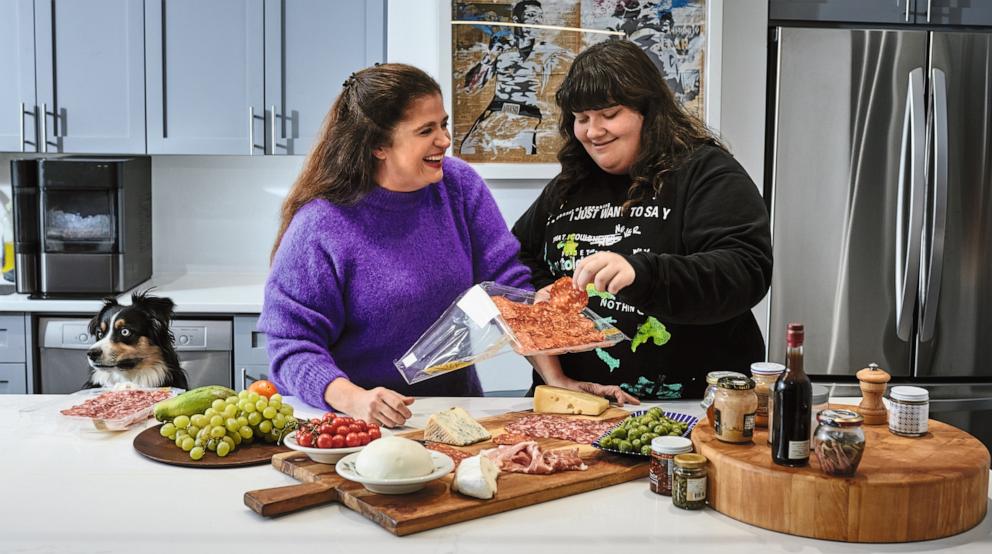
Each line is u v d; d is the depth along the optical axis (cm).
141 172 398
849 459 140
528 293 207
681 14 331
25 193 365
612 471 164
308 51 379
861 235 350
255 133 380
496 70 331
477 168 334
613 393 211
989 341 358
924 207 346
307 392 199
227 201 425
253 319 360
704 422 170
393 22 335
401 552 138
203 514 151
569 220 225
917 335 354
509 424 192
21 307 359
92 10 374
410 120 198
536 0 329
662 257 181
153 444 183
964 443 158
